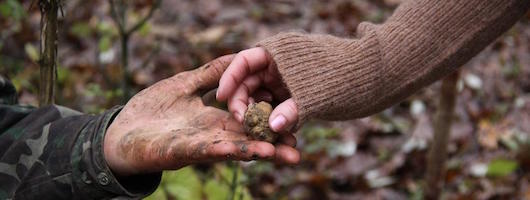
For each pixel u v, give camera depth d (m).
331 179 2.70
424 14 1.37
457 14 1.36
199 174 2.49
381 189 2.67
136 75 3.10
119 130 1.22
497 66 3.34
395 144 2.88
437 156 2.16
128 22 3.36
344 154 2.80
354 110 1.33
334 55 1.32
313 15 3.93
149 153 1.16
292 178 2.67
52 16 1.46
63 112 1.36
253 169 2.52
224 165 2.55
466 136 2.93
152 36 3.42
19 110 1.38
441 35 1.36
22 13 2.45
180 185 1.99
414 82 1.37
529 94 3.23
